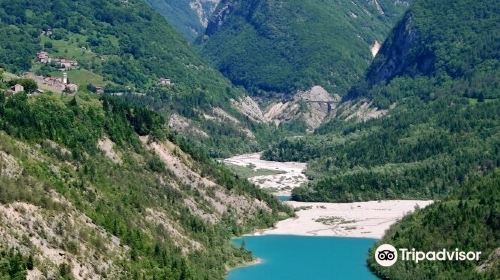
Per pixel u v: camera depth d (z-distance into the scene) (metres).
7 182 177.00
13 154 196.12
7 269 155.88
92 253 175.50
